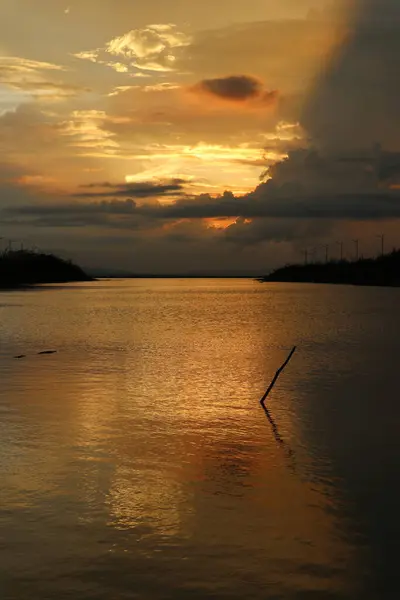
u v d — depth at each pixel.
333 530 9.15
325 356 28.02
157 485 10.99
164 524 9.34
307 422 15.50
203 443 13.60
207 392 19.28
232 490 10.75
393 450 13.11
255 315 55.66
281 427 15.01
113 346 31.67
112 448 13.20
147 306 70.19
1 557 8.32
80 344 32.56
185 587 7.60
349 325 45.00
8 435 14.17
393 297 92.94
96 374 22.67
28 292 114.12
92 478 11.32
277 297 95.81
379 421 15.59
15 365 24.97
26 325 44.53
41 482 11.09
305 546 8.65
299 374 22.84
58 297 93.31
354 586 7.64
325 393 19.22
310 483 11.09
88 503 10.13
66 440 13.78
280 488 10.86
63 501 10.21
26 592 7.48
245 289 144.12
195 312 59.59
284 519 9.55
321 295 102.38
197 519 9.52
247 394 19.02
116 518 9.55
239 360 26.52
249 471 11.77
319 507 10.00
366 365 25.19
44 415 16.12
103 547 8.59
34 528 9.18
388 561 8.23
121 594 7.45
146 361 26.09
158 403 17.62
